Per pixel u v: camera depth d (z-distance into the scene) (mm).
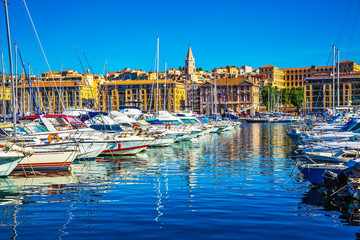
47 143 31359
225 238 14781
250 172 28781
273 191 22156
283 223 16453
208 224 16328
